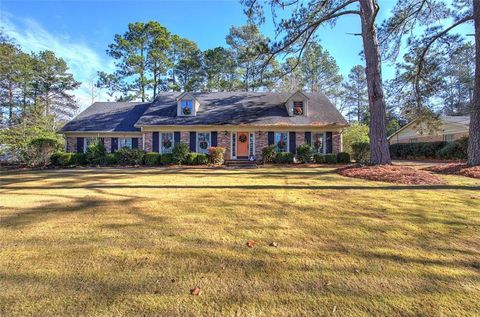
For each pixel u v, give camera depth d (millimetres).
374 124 10570
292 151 17484
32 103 27734
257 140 17547
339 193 6172
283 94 20844
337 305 1903
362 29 10883
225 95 20812
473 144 9703
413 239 3189
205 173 11195
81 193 6211
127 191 6504
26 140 17203
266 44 11766
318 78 34375
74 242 3125
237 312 1827
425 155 22281
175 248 2947
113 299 1972
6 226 3707
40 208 4742
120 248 2947
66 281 2234
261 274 2363
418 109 14523
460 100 32125
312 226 3713
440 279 2258
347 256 2729
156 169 13523
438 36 12391
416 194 5953
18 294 2037
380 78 10531
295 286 2160
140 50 29594
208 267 2498
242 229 3598
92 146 16266
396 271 2402
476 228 3576
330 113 18516
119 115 20469
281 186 7293
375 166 9922
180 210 4613
